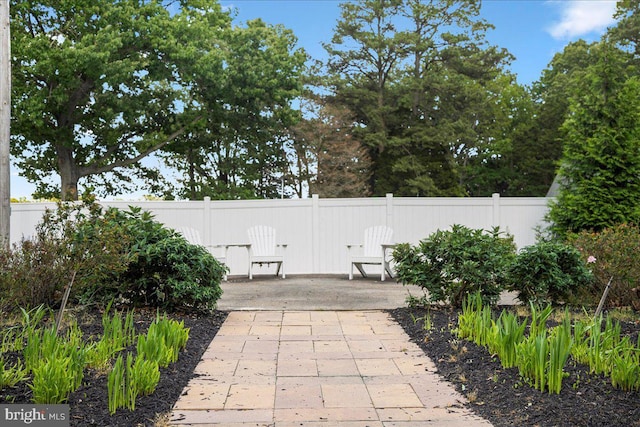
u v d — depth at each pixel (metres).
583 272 6.38
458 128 26.25
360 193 25.45
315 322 6.35
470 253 6.30
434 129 26.05
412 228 11.91
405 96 26.19
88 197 5.66
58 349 3.70
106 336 4.48
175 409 3.41
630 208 10.27
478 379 3.93
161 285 6.36
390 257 11.11
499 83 30.34
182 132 19.50
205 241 12.05
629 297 6.44
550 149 28.11
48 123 17.58
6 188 8.00
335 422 3.21
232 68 19.77
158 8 17.55
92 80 16.75
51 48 15.10
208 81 18.92
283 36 21.92
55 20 17.62
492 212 11.88
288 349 5.03
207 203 12.09
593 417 3.10
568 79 28.20
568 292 6.44
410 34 24.91
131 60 16.89
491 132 28.81
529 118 30.33
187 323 5.98
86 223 5.60
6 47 8.03
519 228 11.85
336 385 3.95
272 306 7.47
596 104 10.59
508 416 3.24
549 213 11.16
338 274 11.86
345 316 6.73
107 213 5.74
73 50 14.53
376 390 3.82
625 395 3.38
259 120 21.58
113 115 17.08
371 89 27.52
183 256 6.29
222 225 12.12
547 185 28.55
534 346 3.75
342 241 12.02
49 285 5.68
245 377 4.13
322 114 24.11
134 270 6.41
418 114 28.12
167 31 17.14
